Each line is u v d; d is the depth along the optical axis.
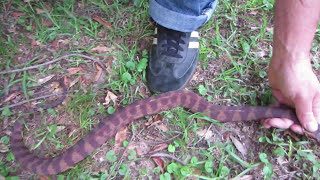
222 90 0.56
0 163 0.46
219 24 0.66
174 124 0.51
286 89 0.47
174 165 0.46
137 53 0.61
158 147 0.49
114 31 0.63
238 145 0.50
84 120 0.51
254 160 0.49
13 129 0.50
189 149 0.49
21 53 0.59
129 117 0.50
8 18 0.64
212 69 0.59
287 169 0.48
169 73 0.54
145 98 0.52
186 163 0.47
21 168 0.46
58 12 0.66
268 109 0.49
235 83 0.57
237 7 0.69
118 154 0.48
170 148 0.48
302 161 0.48
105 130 0.48
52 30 0.63
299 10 0.41
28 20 0.64
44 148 0.49
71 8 0.67
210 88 0.57
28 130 0.50
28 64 0.57
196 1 0.49
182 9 0.51
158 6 0.52
